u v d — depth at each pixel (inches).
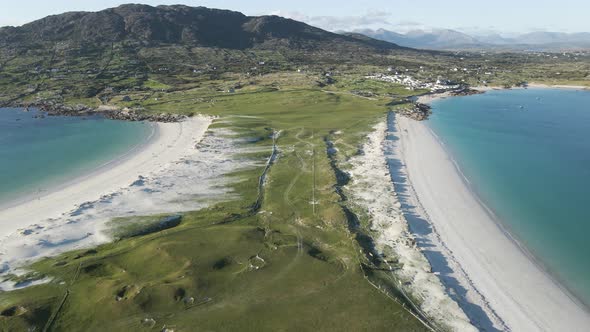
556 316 1637.6
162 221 2284.7
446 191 2847.0
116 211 2438.5
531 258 2058.3
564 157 3767.2
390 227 2210.9
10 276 1765.5
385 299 1598.2
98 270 1793.8
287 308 1540.4
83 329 1434.5
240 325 1453.0
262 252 1918.1
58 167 3472.0
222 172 3097.9
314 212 2373.3
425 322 1487.5
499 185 3026.6
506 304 1691.7
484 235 2258.9
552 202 2748.5
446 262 1962.4
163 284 1644.9
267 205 2484.0
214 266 1795.0
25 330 1416.1
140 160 3607.3
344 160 3339.1
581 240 2253.9
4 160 3686.0
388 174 3009.4
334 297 1605.6
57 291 1637.6
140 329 1432.1
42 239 2105.1
